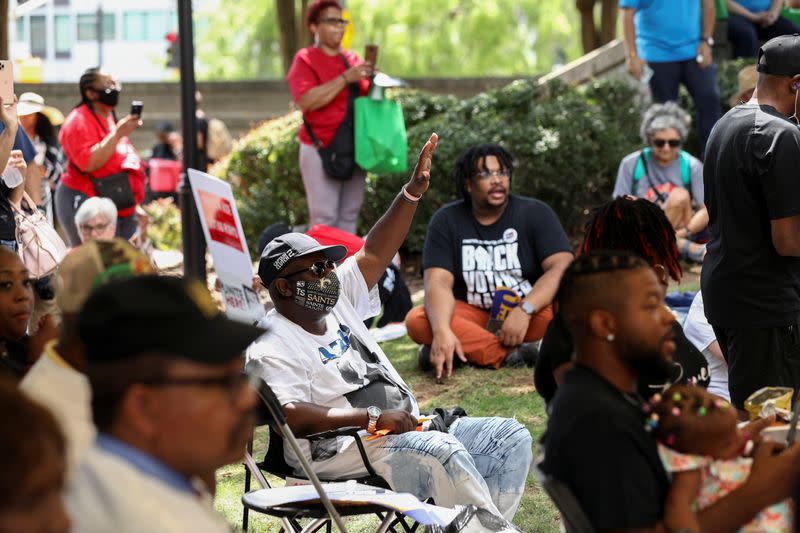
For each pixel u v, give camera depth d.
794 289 5.25
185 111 9.03
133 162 10.28
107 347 2.44
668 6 11.75
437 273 8.54
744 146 5.16
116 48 49.50
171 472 2.50
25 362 4.24
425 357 8.52
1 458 2.07
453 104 13.62
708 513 3.14
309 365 5.07
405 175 12.55
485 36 39.00
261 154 13.47
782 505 3.34
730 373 5.43
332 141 10.37
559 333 3.71
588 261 3.24
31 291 4.30
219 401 2.50
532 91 13.41
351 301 5.57
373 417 4.91
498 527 4.56
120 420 2.48
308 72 10.32
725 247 5.31
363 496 4.41
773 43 5.27
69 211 10.05
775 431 3.50
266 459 5.12
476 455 5.20
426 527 4.66
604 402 3.09
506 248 8.54
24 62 23.33
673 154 10.59
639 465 3.04
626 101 13.85
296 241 5.11
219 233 4.59
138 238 10.56
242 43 42.84
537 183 12.82
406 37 37.72
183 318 2.47
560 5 40.38
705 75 11.91
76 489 2.43
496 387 7.98
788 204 5.05
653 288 3.18
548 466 3.13
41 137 10.82
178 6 8.94
